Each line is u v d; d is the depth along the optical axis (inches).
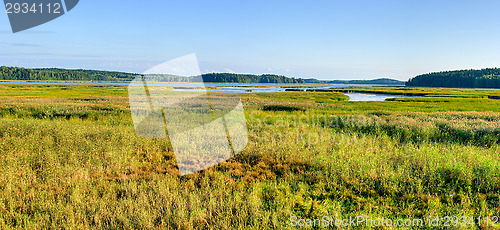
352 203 174.4
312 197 182.5
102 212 148.4
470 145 320.5
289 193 183.0
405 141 343.0
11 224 137.1
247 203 164.9
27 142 271.3
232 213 154.8
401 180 199.5
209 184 198.8
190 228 137.0
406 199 176.1
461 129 402.3
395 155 261.7
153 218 147.6
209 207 157.2
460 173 205.8
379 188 192.2
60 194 173.3
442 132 403.9
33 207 155.3
